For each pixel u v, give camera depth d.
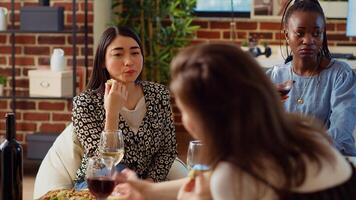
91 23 4.91
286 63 2.77
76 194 2.12
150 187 1.72
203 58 1.25
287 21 2.62
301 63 2.60
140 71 2.68
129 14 5.55
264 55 5.07
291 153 1.26
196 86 1.22
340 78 2.56
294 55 2.62
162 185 1.72
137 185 1.73
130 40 2.65
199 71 1.23
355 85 2.55
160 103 2.76
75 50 4.68
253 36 5.77
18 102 5.05
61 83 4.71
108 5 5.20
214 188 1.26
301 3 2.59
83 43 4.93
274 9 5.71
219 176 1.25
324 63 2.61
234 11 5.82
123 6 5.68
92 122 2.63
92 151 2.62
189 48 1.31
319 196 1.28
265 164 1.23
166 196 1.71
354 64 4.64
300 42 2.56
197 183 1.38
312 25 2.53
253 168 1.23
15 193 2.04
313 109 2.59
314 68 2.60
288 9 2.66
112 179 1.87
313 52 2.55
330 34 5.61
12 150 2.03
